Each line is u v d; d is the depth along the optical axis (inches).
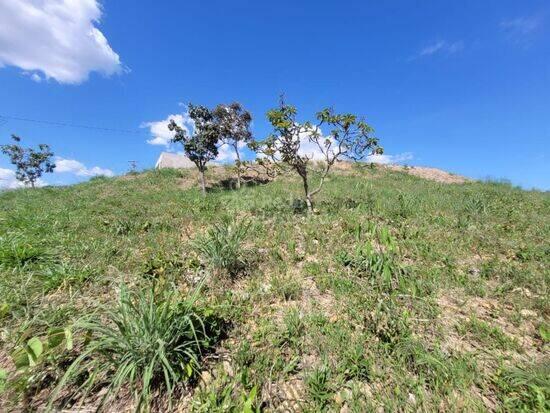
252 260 177.8
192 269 167.2
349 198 350.0
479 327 119.1
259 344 110.6
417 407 85.8
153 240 213.6
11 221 252.4
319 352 107.0
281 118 262.5
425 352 103.3
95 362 93.1
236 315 127.3
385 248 191.9
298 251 195.5
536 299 138.3
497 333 115.6
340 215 267.0
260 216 277.6
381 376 96.4
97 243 203.0
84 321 99.6
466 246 201.5
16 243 185.8
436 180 682.2
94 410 87.0
